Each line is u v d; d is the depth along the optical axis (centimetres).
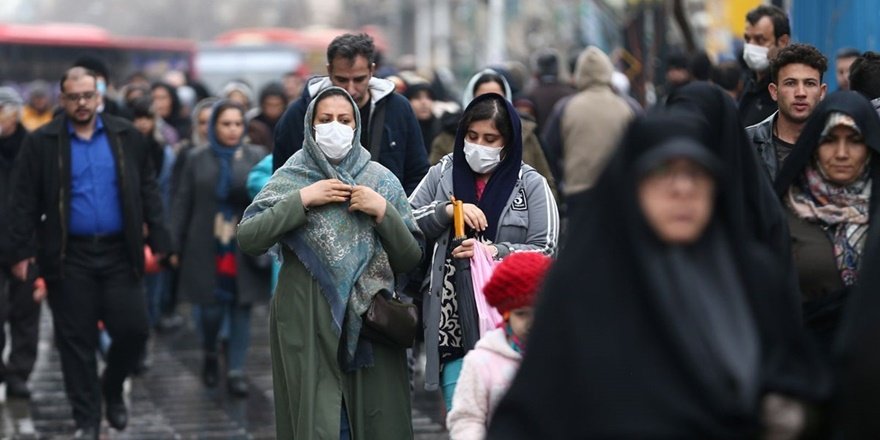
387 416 1555
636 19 4316
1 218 2516
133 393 2670
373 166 1567
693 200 862
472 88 2295
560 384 865
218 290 2602
